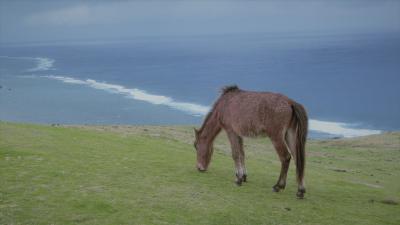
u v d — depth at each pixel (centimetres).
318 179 1767
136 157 1695
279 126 1162
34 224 856
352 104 12525
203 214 995
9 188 1075
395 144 4650
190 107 11812
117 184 1204
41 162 1394
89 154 1639
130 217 938
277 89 16012
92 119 10081
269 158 2892
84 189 1120
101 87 16675
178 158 1780
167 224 916
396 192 1672
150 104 12438
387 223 1110
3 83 17525
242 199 1167
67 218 902
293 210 1116
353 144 4809
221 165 1745
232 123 1288
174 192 1166
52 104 12356
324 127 9406
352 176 2327
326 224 1034
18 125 2248
